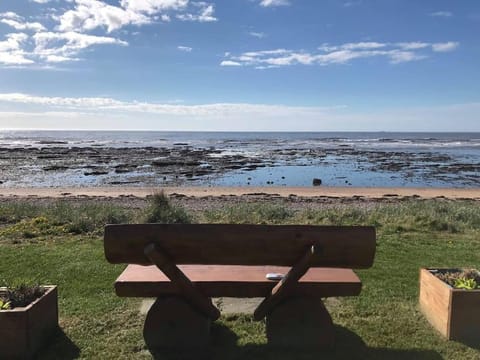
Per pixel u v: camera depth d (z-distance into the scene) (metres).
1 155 56.25
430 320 4.33
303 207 17.77
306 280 3.79
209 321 3.93
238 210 12.63
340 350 3.77
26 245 7.62
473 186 29.22
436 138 143.12
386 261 6.61
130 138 143.25
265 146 85.50
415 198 22.14
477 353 3.69
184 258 3.53
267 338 3.84
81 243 7.80
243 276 3.96
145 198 21.25
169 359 3.65
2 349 3.53
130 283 3.76
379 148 76.69
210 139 133.38
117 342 3.92
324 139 133.38
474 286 4.02
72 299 4.99
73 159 50.69
